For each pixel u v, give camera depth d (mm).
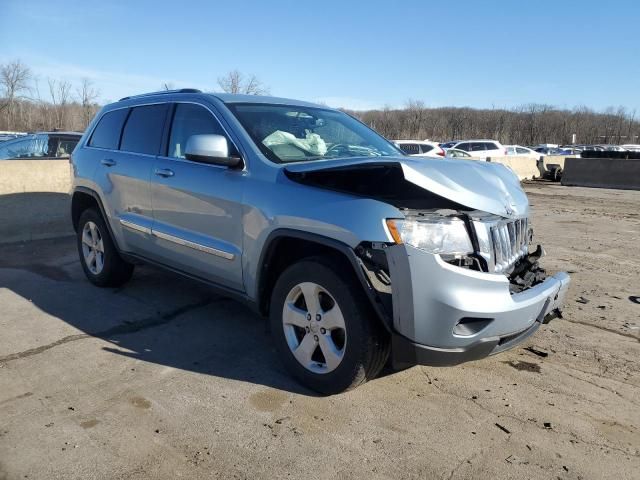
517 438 3021
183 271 4395
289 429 3049
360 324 3127
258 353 4051
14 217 7664
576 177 22750
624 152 24141
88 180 5379
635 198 17484
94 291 5465
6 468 2672
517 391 3557
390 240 2973
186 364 3852
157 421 3107
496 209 3318
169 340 4270
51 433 2971
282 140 3986
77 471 2662
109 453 2807
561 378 3756
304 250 3588
